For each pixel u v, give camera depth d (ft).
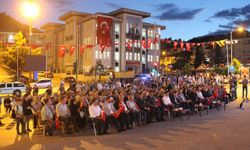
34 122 42.60
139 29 213.46
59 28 242.17
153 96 48.49
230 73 159.02
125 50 203.72
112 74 165.48
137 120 44.57
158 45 234.99
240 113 53.88
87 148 29.17
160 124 44.80
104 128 38.96
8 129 43.39
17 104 40.22
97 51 192.65
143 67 220.02
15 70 164.66
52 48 244.22
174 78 106.93
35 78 154.30
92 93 46.57
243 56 275.59
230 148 27.35
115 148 28.68
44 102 42.16
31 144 32.76
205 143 29.60
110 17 197.26
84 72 191.72
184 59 253.44
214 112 56.95
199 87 60.13
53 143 32.73
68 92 47.50
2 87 110.73
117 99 45.21
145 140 32.01
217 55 256.11
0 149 30.60
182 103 52.42
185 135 34.19
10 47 162.30
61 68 230.68
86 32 200.44
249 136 32.73
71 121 40.14
